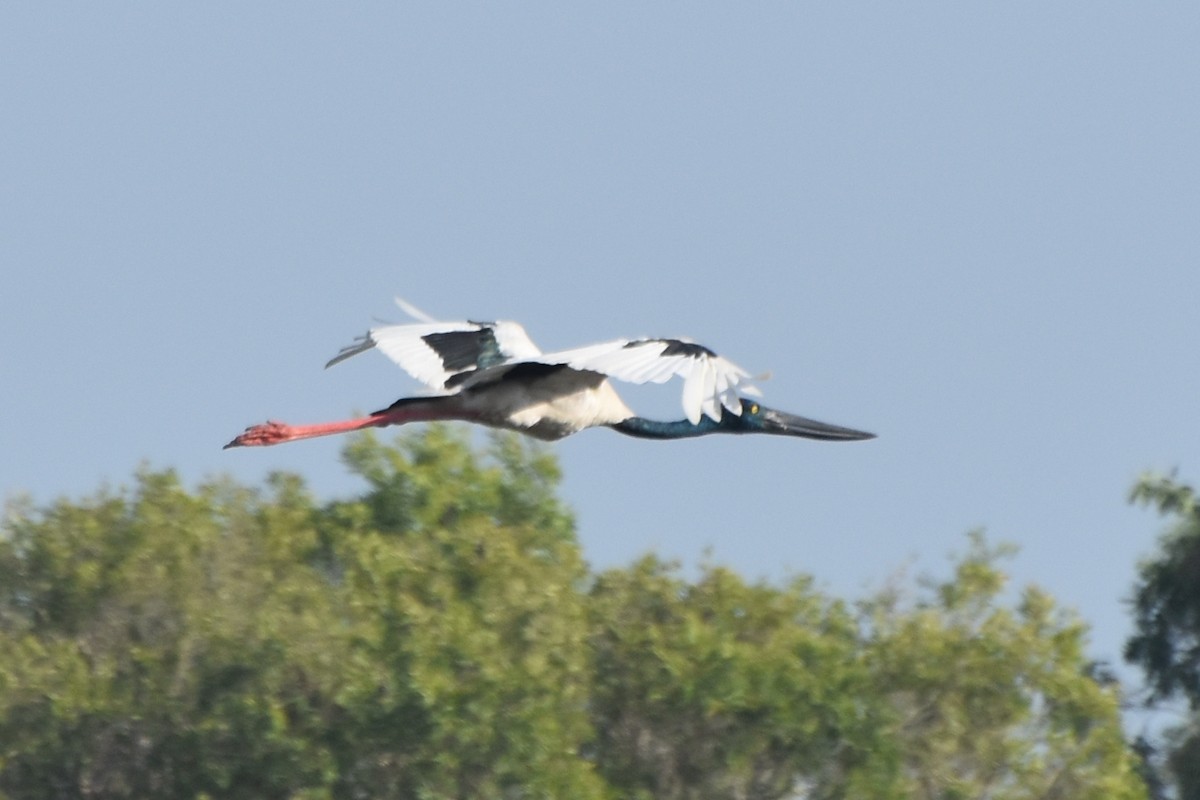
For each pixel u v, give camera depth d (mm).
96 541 66250
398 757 60906
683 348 35062
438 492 71500
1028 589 65688
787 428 48000
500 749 59781
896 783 61062
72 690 61719
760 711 61844
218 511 68250
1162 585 91062
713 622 65688
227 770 61219
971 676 63406
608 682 63125
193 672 62406
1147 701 91375
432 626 61156
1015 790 62906
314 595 64375
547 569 64750
